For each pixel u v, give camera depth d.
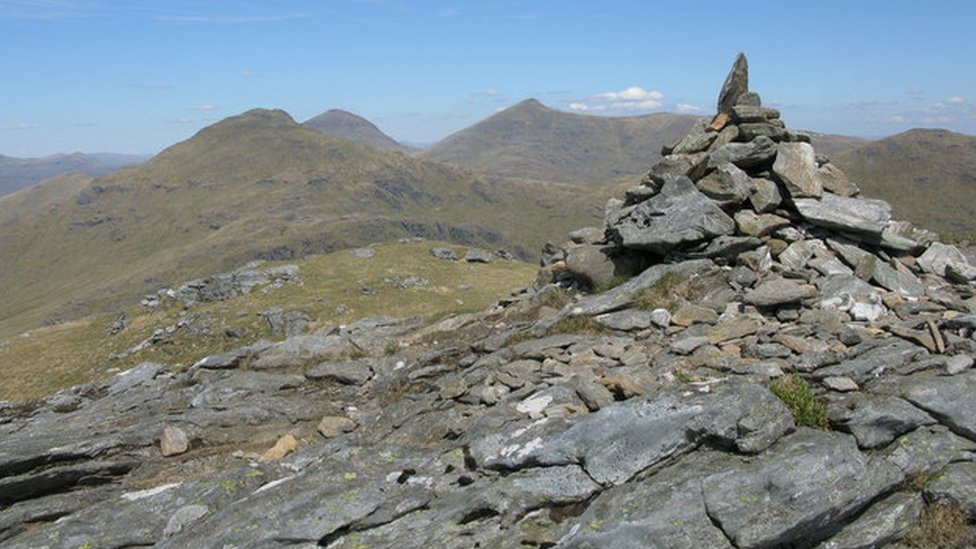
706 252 20.16
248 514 11.98
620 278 21.73
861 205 20.52
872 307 17.17
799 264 19.55
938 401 11.89
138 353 90.81
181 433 16.42
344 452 13.99
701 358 15.17
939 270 20.22
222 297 107.75
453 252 126.31
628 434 11.83
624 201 24.75
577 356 16.75
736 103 23.67
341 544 11.41
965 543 10.02
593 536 10.27
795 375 13.12
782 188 21.23
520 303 23.38
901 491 10.84
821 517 10.20
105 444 15.89
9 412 21.81
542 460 12.16
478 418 14.59
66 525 12.66
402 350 21.28
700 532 10.10
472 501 11.57
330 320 92.88
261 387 19.84
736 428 11.32
